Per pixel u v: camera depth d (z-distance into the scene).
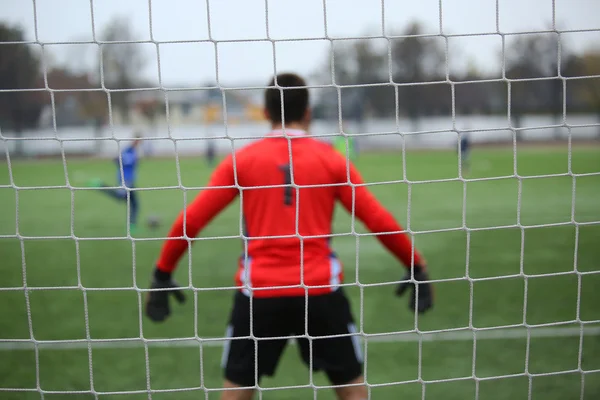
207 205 2.71
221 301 6.03
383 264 7.62
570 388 3.81
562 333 4.82
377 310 5.55
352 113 37.34
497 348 4.52
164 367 4.29
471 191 15.77
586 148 31.73
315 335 2.76
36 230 10.97
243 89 2.65
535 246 8.52
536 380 3.95
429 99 36.41
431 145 36.50
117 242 9.68
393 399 3.70
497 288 6.27
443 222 10.97
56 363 4.37
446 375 4.06
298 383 4.05
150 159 33.06
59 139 2.59
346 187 2.76
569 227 9.95
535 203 13.28
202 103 30.33
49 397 3.79
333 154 2.81
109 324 5.32
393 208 12.88
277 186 2.67
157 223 11.13
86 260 8.31
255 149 2.78
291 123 2.84
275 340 2.77
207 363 4.37
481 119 34.72
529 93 31.12
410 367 4.20
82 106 30.17
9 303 6.02
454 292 6.14
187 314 5.59
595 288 6.22
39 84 14.88
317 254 2.75
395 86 2.63
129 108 30.36
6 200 15.60
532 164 23.12
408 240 2.77
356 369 2.79
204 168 26.19
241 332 2.74
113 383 4.02
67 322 5.39
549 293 6.05
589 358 4.30
